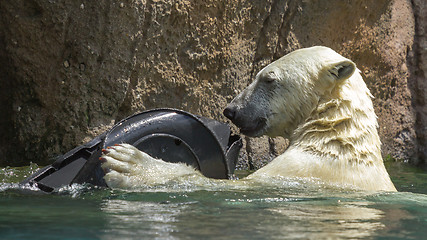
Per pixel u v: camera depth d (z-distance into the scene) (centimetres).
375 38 1997
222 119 1691
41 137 1511
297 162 1034
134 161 923
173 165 959
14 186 945
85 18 1434
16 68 1474
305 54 1165
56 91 1481
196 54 1603
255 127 1173
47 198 827
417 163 2078
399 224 691
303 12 1797
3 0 1426
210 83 1662
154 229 619
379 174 1052
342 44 1923
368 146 1071
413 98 2164
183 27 1559
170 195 849
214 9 1595
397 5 2088
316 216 721
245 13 1672
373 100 2053
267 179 990
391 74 2083
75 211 722
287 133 1172
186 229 622
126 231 608
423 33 2153
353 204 831
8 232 600
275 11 1731
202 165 1022
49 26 1430
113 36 1452
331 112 1097
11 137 1527
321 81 1120
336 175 1017
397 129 2134
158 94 1576
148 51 1518
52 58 1461
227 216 701
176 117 1013
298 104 1134
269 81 1160
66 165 1004
